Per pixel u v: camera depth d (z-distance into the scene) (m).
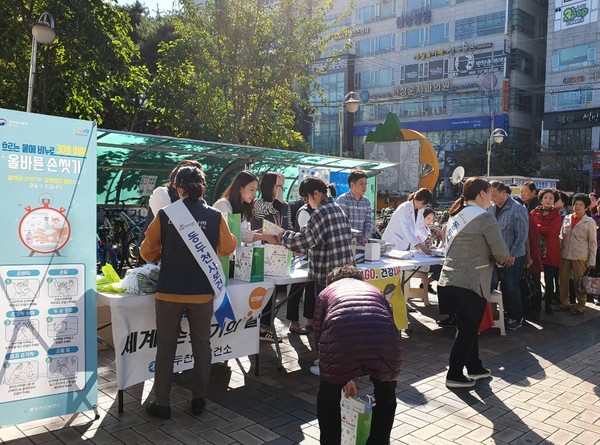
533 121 51.38
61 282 3.51
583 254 7.52
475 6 49.91
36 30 8.80
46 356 3.46
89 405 3.65
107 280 4.30
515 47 48.66
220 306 4.12
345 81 57.62
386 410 3.05
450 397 4.38
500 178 20.67
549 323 7.04
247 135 17.38
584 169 41.91
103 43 13.07
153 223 3.69
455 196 32.09
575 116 44.94
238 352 4.52
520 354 5.60
